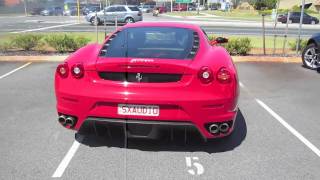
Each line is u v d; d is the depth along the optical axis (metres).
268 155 4.24
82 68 3.91
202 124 3.83
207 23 33.91
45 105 6.17
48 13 48.34
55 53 11.80
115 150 4.30
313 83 8.08
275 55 11.68
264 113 5.87
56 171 3.80
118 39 4.61
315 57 9.62
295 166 3.97
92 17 27.83
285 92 7.26
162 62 3.76
